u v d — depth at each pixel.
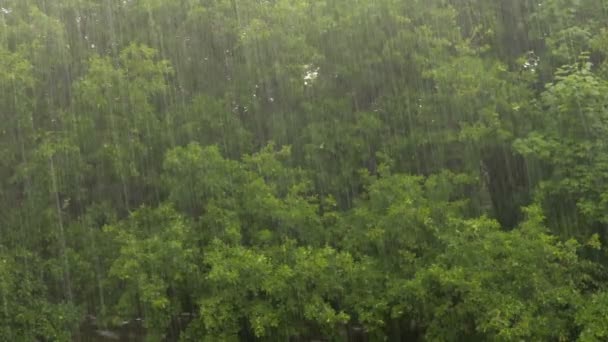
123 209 12.53
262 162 11.74
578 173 10.98
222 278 10.20
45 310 11.16
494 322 9.62
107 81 11.61
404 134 12.82
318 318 10.27
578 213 11.37
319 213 12.50
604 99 11.00
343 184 12.55
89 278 11.70
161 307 10.48
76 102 11.78
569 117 11.23
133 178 12.34
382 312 11.02
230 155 12.65
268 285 10.28
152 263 10.50
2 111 11.52
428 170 12.77
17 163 11.85
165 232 10.91
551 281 10.30
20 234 11.69
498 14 13.67
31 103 11.57
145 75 12.02
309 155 12.46
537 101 12.49
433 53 12.46
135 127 11.75
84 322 13.41
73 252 11.63
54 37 12.23
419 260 11.01
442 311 10.34
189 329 10.87
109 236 11.78
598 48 12.13
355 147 12.59
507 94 12.29
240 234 10.98
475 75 12.05
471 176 12.09
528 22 13.33
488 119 11.98
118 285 11.78
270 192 11.38
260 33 12.48
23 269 11.33
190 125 12.30
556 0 12.60
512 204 13.14
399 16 12.61
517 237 10.35
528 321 9.70
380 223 11.16
